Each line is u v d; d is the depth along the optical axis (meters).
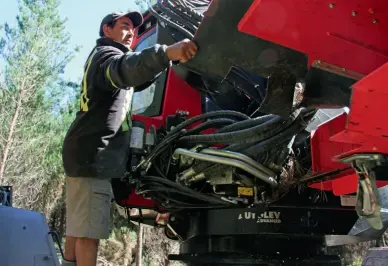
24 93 17.17
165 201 3.50
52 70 17.70
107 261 16.78
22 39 17.30
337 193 2.78
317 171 2.69
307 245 3.17
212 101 3.56
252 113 3.30
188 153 2.99
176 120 3.40
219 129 3.17
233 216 3.16
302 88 2.06
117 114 2.91
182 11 3.49
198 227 3.43
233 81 3.07
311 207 3.05
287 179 2.88
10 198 3.26
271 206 3.04
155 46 2.30
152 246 17.81
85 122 2.84
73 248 2.98
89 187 2.80
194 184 3.34
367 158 1.92
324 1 1.58
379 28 1.64
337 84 1.85
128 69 2.41
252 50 1.97
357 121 1.62
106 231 2.84
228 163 2.81
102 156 2.81
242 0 1.82
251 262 3.04
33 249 2.75
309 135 2.83
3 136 16.95
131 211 4.32
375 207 1.92
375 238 3.29
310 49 1.75
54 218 18.73
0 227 2.61
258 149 2.75
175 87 3.61
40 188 18.02
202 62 2.17
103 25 3.27
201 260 3.23
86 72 2.85
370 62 1.70
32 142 17.33
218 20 1.95
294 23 1.65
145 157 3.22
